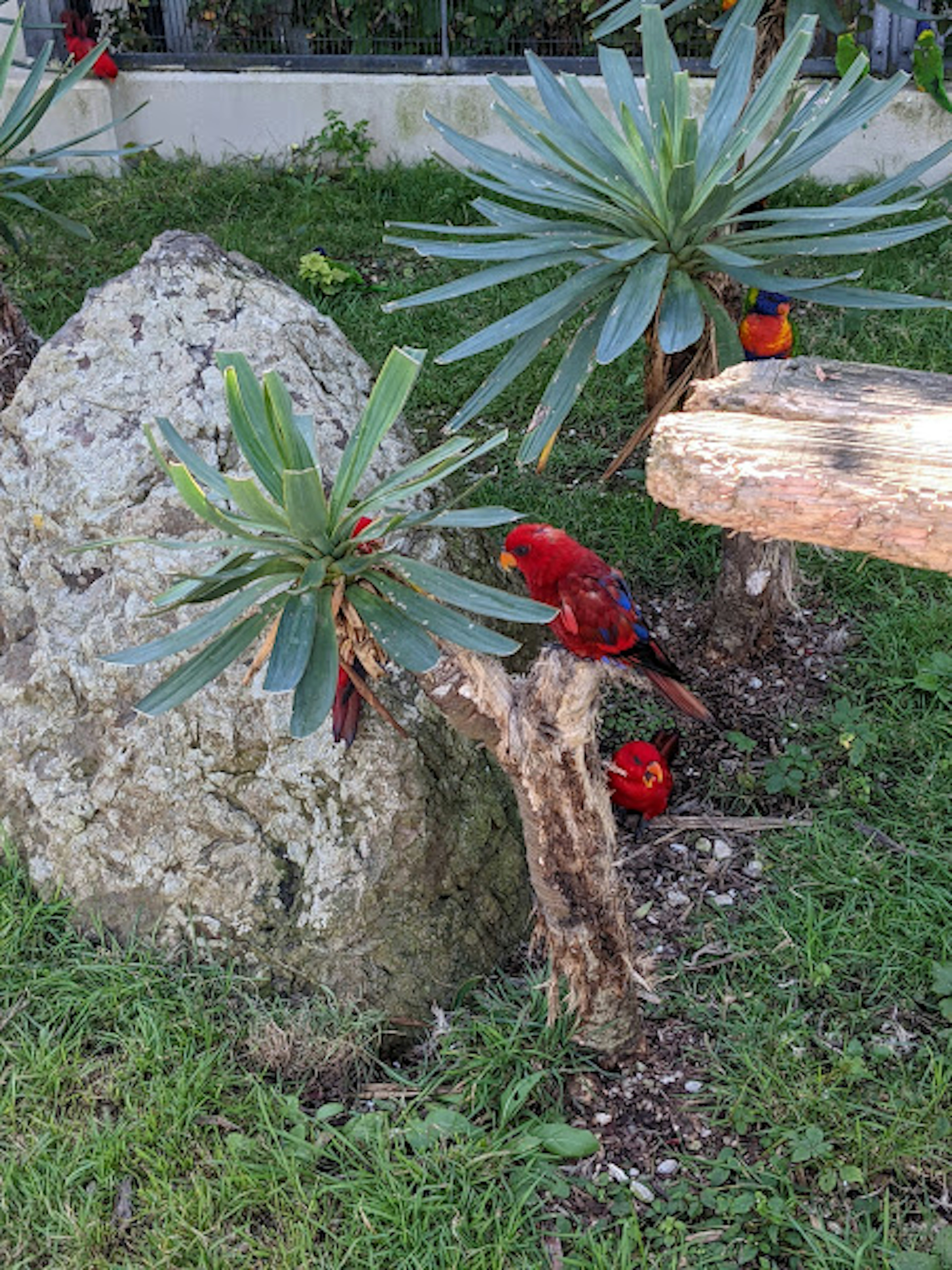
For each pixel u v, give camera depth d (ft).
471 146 10.30
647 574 15.92
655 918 11.82
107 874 11.32
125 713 11.43
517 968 11.59
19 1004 10.73
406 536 12.23
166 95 26.22
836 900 11.80
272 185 25.64
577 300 9.48
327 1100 10.21
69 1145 9.74
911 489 6.15
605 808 9.48
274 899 11.05
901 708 13.73
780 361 7.08
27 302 21.83
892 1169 9.53
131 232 24.22
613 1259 8.96
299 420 8.60
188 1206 9.21
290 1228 9.15
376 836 11.09
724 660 14.48
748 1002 10.87
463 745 11.81
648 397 11.98
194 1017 10.46
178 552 11.55
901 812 12.63
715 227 9.68
